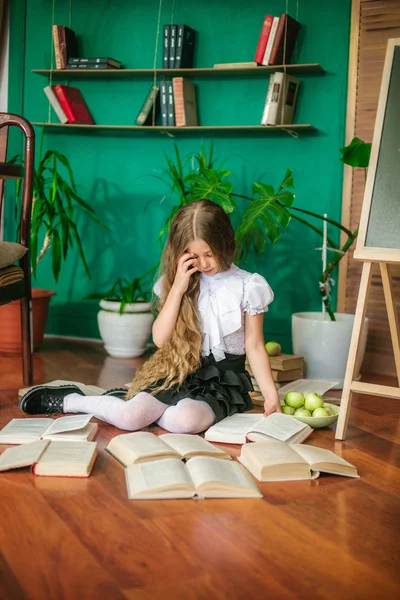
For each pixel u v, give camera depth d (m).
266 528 1.53
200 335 2.28
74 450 1.91
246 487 1.70
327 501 1.71
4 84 4.03
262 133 3.57
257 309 2.31
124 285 3.91
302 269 3.59
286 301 3.63
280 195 2.98
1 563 1.34
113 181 3.88
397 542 1.49
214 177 3.19
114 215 3.90
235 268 2.38
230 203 3.07
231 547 1.43
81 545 1.42
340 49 3.39
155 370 2.32
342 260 3.49
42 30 3.91
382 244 2.26
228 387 2.32
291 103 3.44
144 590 1.25
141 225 3.85
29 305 2.83
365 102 3.36
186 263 2.23
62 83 3.90
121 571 1.32
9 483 1.75
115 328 3.46
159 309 2.43
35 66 3.94
